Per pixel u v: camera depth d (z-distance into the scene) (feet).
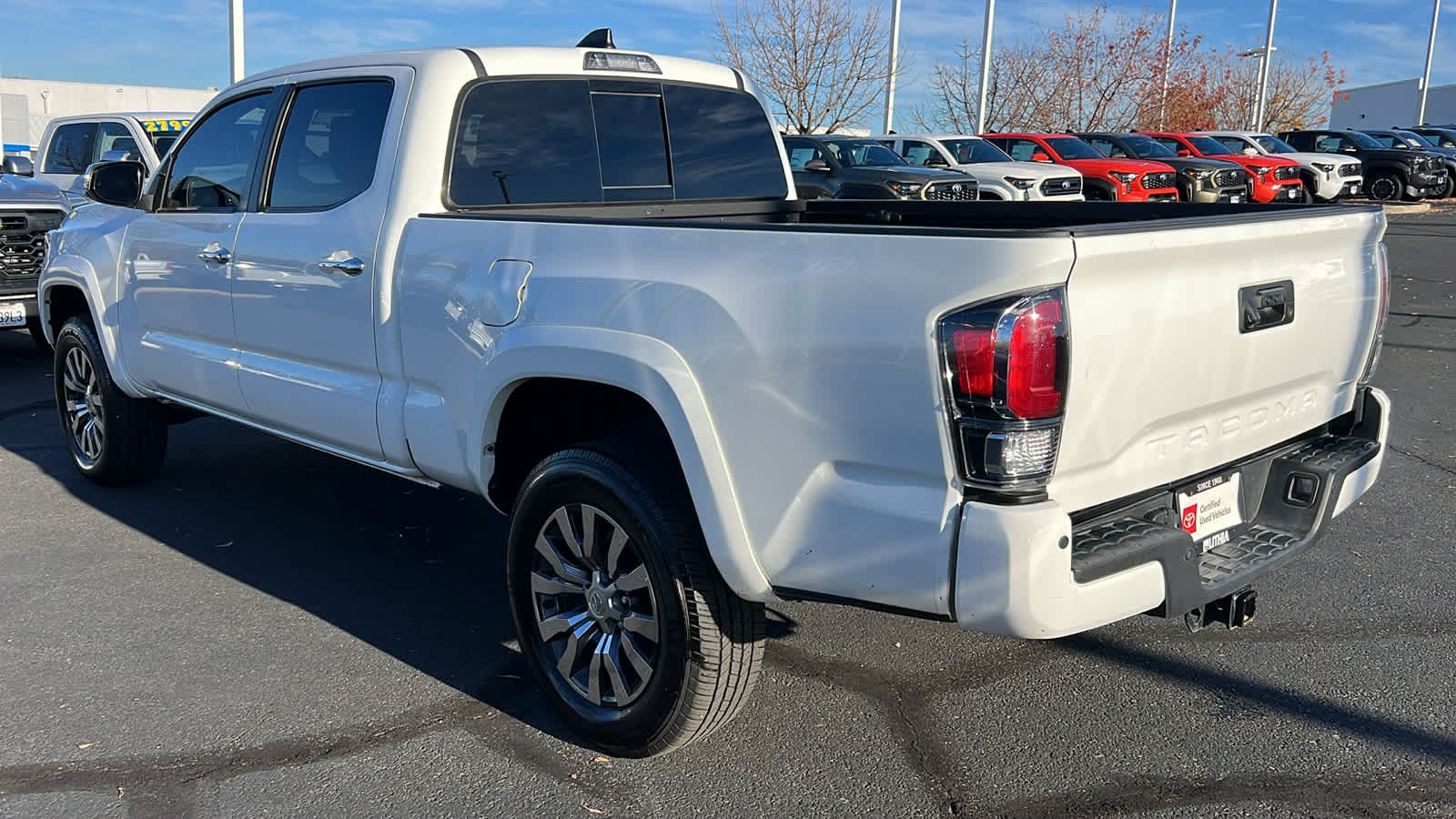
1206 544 10.21
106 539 16.79
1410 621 13.71
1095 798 10.07
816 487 8.91
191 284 15.44
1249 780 10.31
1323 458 10.92
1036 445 8.07
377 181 12.55
